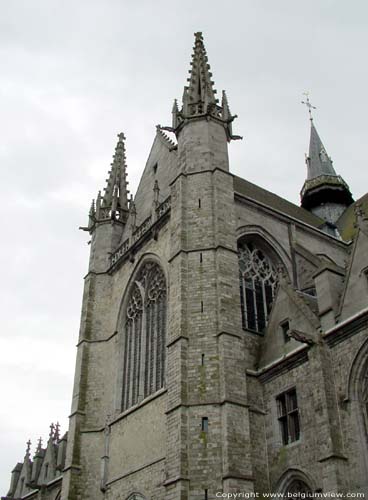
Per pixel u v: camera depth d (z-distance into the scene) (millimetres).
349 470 31766
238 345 40250
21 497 73438
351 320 34469
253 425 38406
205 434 37031
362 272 36281
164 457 40781
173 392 39406
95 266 60750
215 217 45875
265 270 51000
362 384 33438
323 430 33062
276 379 39250
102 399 52438
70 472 48469
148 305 51969
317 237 56406
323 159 83312
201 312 41750
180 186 48312
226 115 53469
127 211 65688
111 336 55281
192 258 44500
